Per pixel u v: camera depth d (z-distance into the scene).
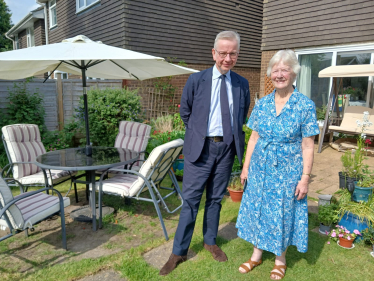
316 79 8.27
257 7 11.33
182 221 2.45
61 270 2.38
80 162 3.17
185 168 2.47
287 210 2.18
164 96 9.11
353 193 3.11
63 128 6.84
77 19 10.53
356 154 3.53
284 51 2.08
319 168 5.50
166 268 2.38
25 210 2.52
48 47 2.98
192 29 9.44
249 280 2.29
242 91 2.46
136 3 8.11
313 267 2.47
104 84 7.52
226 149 2.42
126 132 4.67
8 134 3.76
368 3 6.85
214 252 2.60
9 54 2.72
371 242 2.72
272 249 2.21
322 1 7.61
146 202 3.94
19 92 5.98
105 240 2.92
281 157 2.15
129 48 8.15
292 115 2.10
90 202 3.66
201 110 2.37
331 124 7.25
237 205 3.79
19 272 2.36
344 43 7.41
